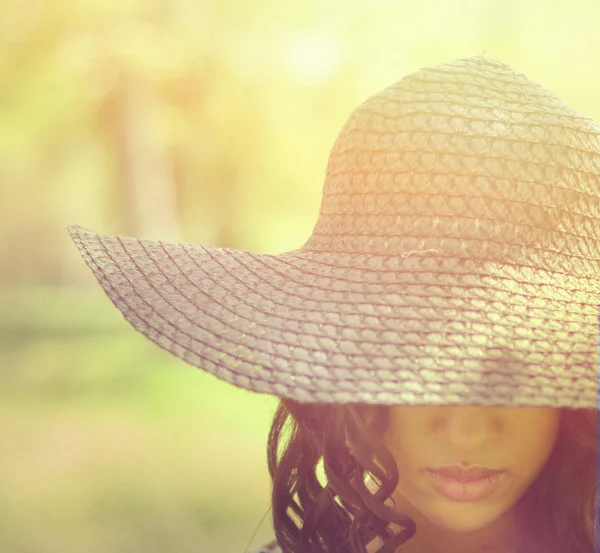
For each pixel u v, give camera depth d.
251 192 8.76
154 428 5.83
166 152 8.48
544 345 1.11
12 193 18.47
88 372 7.52
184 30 7.44
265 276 1.22
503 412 1.16
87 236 1.31
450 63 1.25
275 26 7.25
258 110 7.61
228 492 4.62
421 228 1.17
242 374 1.13
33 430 5.98
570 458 1.22
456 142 1.18
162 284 1.24
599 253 1.19
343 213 1.23
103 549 3.87
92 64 7.62
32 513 4.37
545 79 6.34
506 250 1.16
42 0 7.37
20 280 23.06
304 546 1.29
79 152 9.50
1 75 7.57
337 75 7.15
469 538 1.26
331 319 1.15
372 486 1.35
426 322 1.12
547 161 1.18
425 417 1.17
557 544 1.24
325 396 1.10
